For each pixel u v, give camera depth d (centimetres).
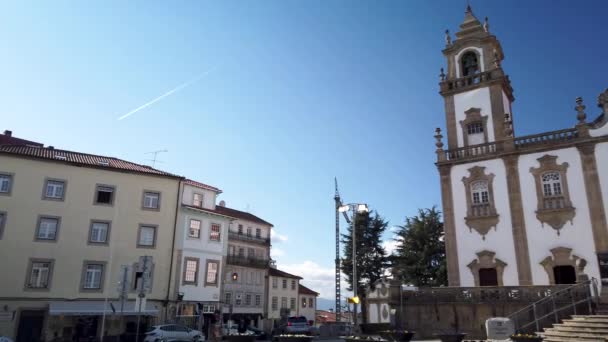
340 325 3550
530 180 2914
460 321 2556
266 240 6412
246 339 1923
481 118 3266
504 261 2867
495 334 2227
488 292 2519
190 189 4281
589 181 2722
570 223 2722
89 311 3266
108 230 3600
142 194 3822
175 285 3797
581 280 2308
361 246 5722
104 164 3756
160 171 4134
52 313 3155
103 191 3678
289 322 4188
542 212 2816
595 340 1836
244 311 5684
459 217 3105
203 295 3988
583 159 2772
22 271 3225
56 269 3334
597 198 2677
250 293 5853
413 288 2758
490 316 2481
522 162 2966
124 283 1758
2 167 3350
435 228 4897
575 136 2848
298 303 6850
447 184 3212
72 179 3562
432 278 4709
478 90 3341
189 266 3944
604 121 2767
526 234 2839
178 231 3934
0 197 3284
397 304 2747
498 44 3512
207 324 3928
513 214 2908
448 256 3073
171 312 3694
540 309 2323
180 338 2961
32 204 3372
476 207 3061
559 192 2814
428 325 2636
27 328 3180
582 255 2639
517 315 2369
